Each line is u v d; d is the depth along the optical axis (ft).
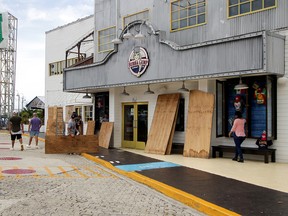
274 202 24.17
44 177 34.12
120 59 56.70
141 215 22.24
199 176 34.06
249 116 45.47
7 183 30.68
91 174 37.01
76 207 23.62
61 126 78.59
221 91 49.14
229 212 21.59
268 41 38.42
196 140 48.78
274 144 43.73
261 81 44.21
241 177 33.55
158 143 53.47
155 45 50.57
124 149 60.23
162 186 29.19
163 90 56.59
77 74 65.87
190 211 23.61
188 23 52.37
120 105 64.90
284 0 41.63
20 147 63.26
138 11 60.90
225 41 41.22
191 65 45.29
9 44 120.67
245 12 45.39
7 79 122.21
